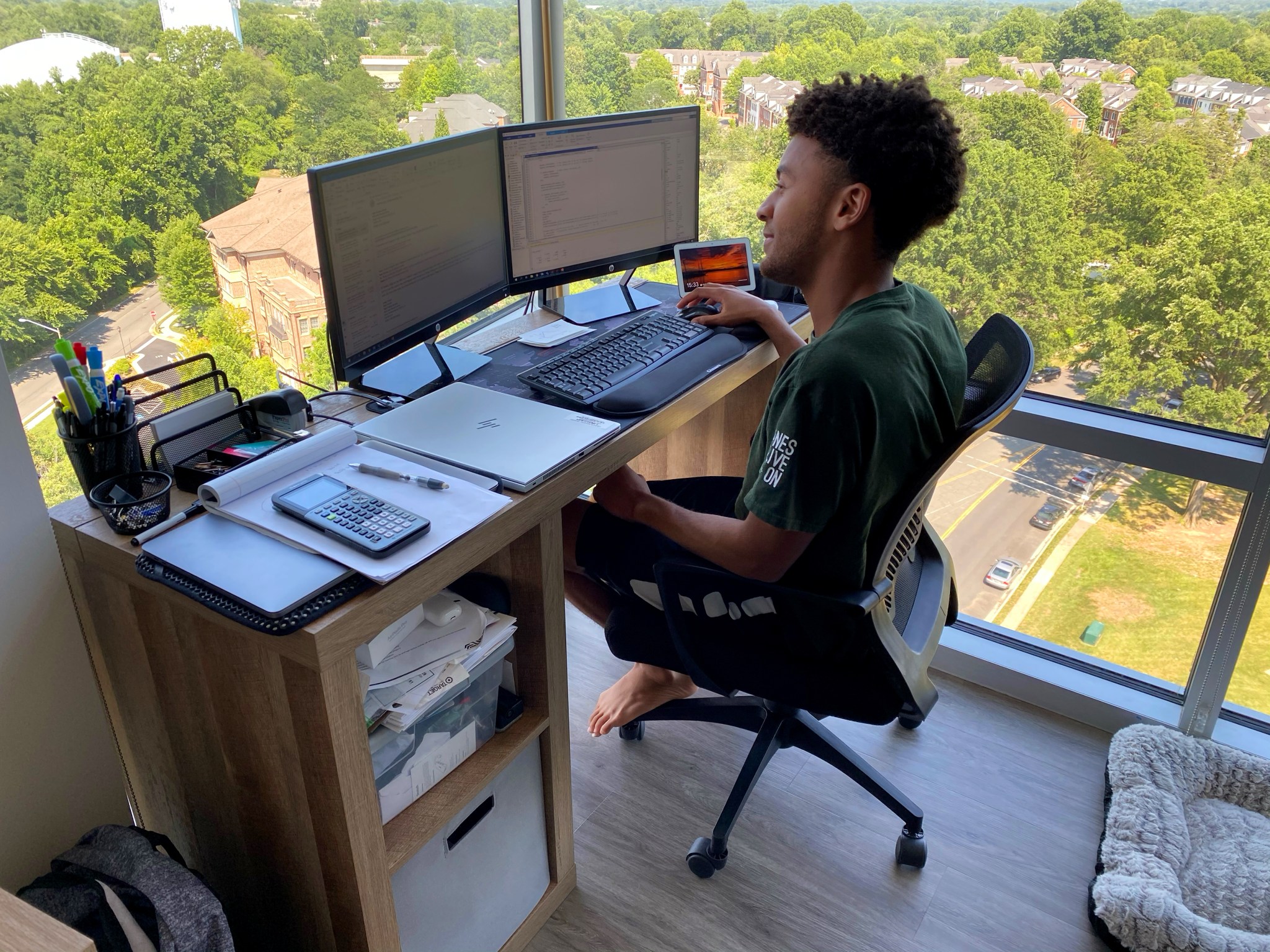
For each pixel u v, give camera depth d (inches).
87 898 46.6
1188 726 78.0
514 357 69.3
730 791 72.3
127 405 49.1
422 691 47.5
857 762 68.2
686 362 64.9
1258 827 69.0
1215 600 73.7
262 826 50.0
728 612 56.6
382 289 58.9
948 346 51.1
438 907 53.3
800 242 53.6
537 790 59.4
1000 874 66.4
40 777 52.5
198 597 41.3
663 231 79.7
